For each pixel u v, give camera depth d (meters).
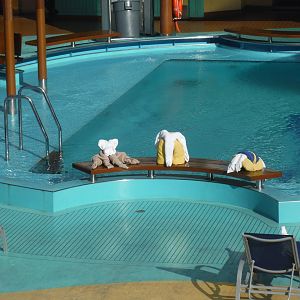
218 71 21.75
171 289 9.44
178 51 24.73
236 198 11.95
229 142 15.36
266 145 15.12
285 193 11.55
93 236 11.03
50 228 11.32
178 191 12.31
